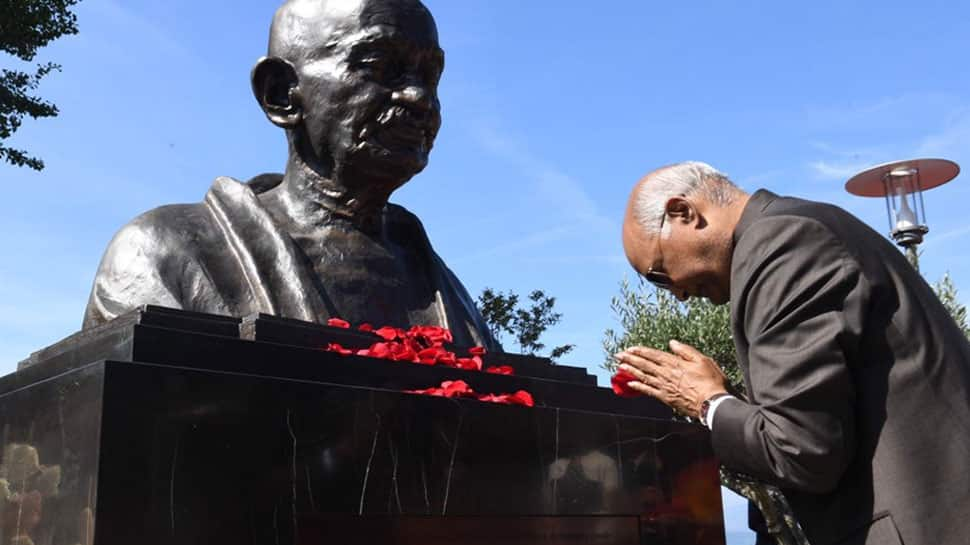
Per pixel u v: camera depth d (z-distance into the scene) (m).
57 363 3.36
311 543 3.01
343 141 4.54
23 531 2.94
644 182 2.80
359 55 4.55
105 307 4.20
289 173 4.80
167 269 4.20
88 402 2.75
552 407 4.06
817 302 2.31
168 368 2.84
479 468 3.47
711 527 4.24
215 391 2.91
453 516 3.37
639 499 3.99
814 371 2.26
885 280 2.37
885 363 2.32
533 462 3.64
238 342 3.19
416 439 3.33
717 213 2.65
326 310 4.28
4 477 3.10
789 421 2.26
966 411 2.28
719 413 2.48
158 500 2.73
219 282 4.25
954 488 2.21
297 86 4.68
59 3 12.23
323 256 4.58
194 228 4.39
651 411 4.57
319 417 3.11
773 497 3.11
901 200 8.57
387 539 3.21
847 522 2.32
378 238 4.86
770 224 2.43
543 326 18.64
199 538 2.78
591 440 3.87
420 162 4.65
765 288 2.38
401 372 3.62
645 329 12.30
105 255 4.41
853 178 8.67
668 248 2.69
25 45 12.31
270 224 4.43
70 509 2.73
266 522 2.92
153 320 3.24
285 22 4.77
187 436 2.82
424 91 4.61
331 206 4.68
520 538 3.57
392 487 3.23
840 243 2.38
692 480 4.22
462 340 4.91
